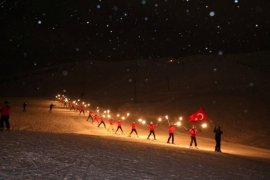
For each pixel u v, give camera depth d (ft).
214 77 324.60
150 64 508.53
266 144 123.54
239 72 334.85
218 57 523.29
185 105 202.18
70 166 34.60
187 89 296.10
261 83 275.80
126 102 284.41
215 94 230.27
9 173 29.04
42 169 31.86
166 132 126.21
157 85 357.20
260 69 419.95
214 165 48.70
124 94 347.36
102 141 63.67
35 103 301.02
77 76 586.45
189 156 56.08
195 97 221.25
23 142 49.44
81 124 132.26
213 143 104.99
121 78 471.21
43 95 505.25
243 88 248.11
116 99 324.39
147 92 336.49
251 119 162.91
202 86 299.99
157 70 446.60
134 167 38.01
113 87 399.44
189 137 116.06
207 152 70.95
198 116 127.34
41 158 37.47
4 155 37.22
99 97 359.46
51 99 416.05
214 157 60.85
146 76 424.87
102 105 293.43
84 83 500.33
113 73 568.82
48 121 133.49
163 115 189.26
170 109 199.41
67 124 127.24
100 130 114.93
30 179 27.50
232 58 504.43
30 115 158.61
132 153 49.80
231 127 150.30
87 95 404.16
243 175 42.60
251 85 259.60
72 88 523.29
